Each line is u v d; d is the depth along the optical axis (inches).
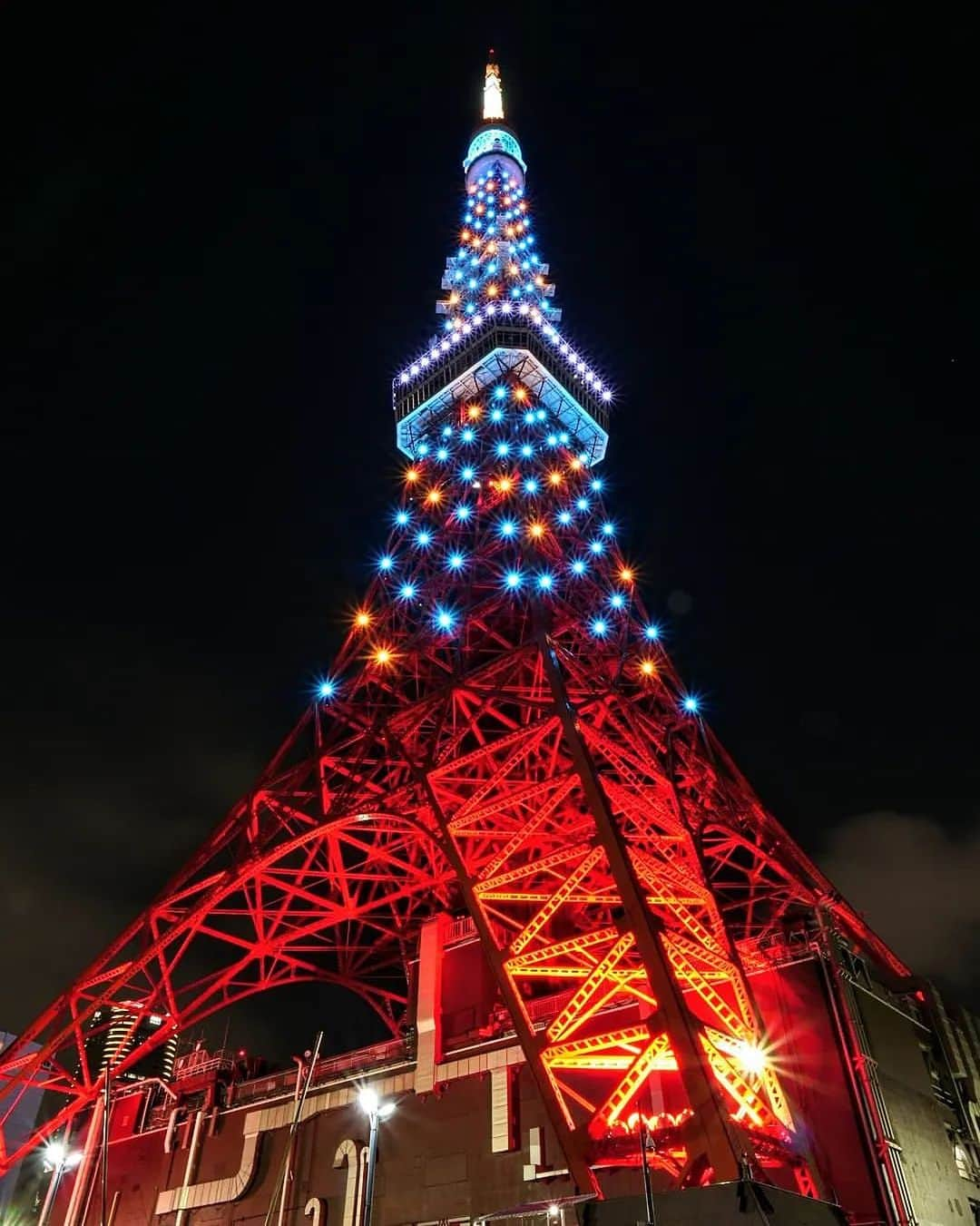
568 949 1481.3
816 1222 1125.1
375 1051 2009.1
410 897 2490.2
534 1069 1337.4
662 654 2667.3
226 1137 2111.2
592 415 3427.7
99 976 2260.1
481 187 4416.8
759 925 2100.1
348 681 2566.4
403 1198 1724.9
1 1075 2148.1
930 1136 1665.8
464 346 3400.6
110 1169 2273.6
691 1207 1077.1
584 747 1706.4
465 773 2527.1
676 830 1894.7
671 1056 1502.2
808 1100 1529.3
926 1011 1963.6
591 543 2832.2
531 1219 1539.1
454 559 2714.1
